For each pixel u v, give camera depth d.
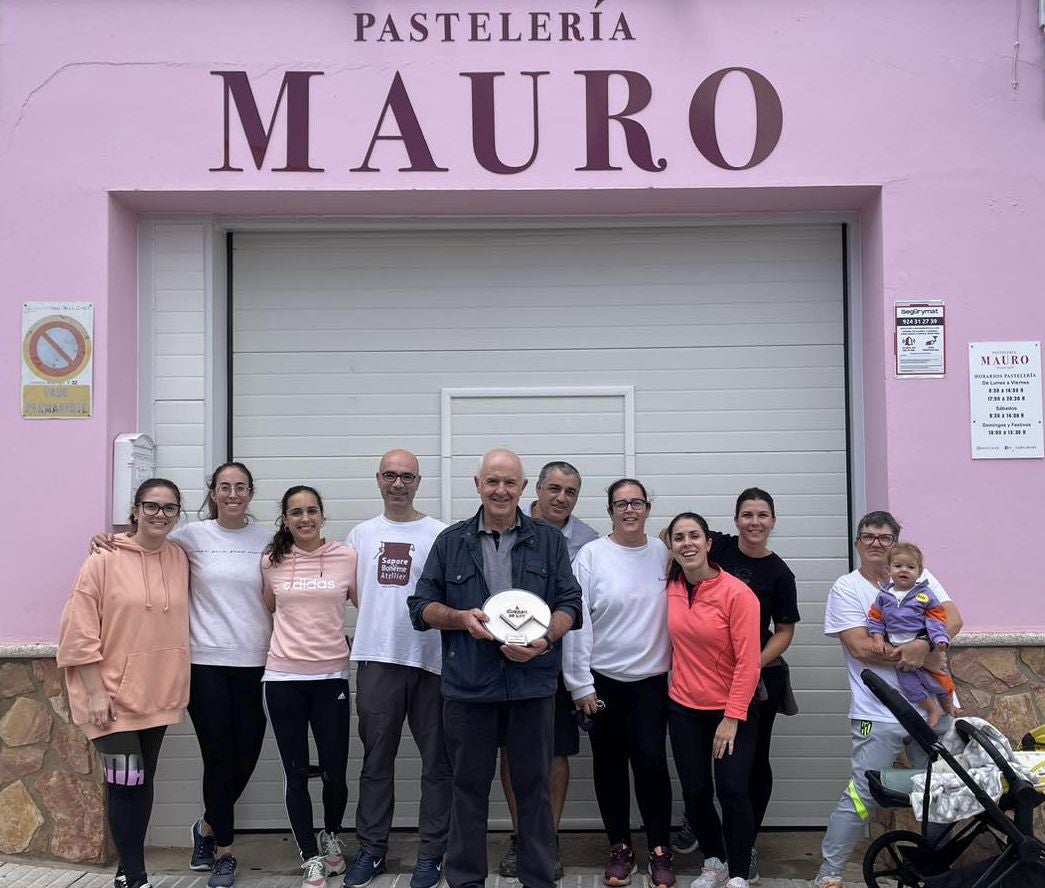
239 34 5.77
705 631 4.95
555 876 5.17
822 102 5.71
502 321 6.23
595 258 6.21
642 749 5.19
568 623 4.64
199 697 5.21
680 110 5.74
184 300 6.06
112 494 5.73
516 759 4.74
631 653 5.21
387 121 5.75
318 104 5.76
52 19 5.75
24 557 5.64
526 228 6.20
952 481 5.60
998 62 5.69
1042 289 5.63
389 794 5.30
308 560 5.30
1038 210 5.65
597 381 6.21
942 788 4.41
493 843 5.89
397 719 5.28
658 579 5.28
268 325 6.24
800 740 6.06
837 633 5.10
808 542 6.14
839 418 6.16
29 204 5.72
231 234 6.25
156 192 5.74
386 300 6.23
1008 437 5.60
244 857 5.71
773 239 6.19
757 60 5.73
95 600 4.89
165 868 5.58
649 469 6.19
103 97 5.75
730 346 6.19
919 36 5.70
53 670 5.58
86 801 5.54
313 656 5.20
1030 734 4.91
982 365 5.62
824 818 6.04
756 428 6.17
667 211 6.10
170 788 5.93
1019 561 5.57
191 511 6.00
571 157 5.75
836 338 6.16
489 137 5.75
